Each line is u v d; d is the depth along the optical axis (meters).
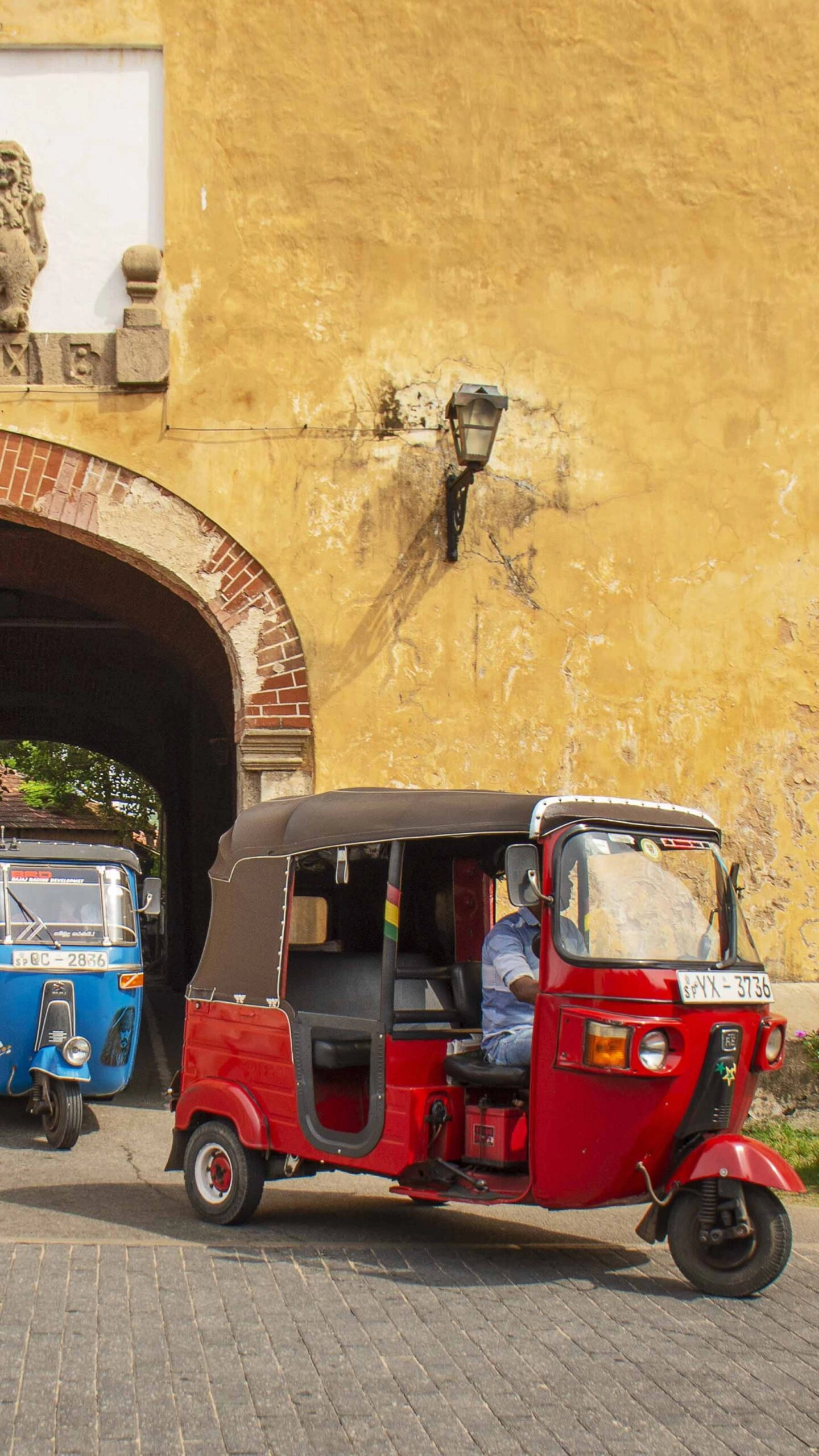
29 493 10.26
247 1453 3.92
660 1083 5.60
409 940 7.45
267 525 10.40
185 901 23.84
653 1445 4.07
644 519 10.72
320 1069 6.66
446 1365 4.69
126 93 10.62
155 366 10.34
